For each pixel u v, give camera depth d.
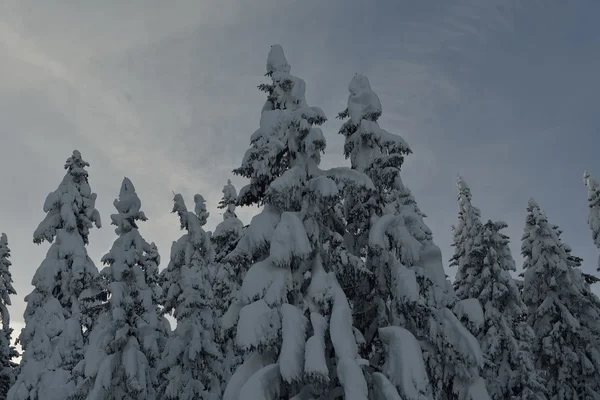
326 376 9.84
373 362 13.58
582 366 25.20
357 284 14.02
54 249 25.11
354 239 15.41
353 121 16.53
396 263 13.45
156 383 19.06
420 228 16.33
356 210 15.09
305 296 12.09
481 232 25.50
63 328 22.77
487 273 23.91
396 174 15.19
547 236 28.36
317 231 12.73
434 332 13.37
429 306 13.93
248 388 10.12
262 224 12.36
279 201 12.59
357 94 17.08
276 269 11.78
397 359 11.17
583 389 25.28
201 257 23.70
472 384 13.23
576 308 26.88
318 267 12.27
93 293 24.81
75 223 25.75
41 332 22.58
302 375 10.37
